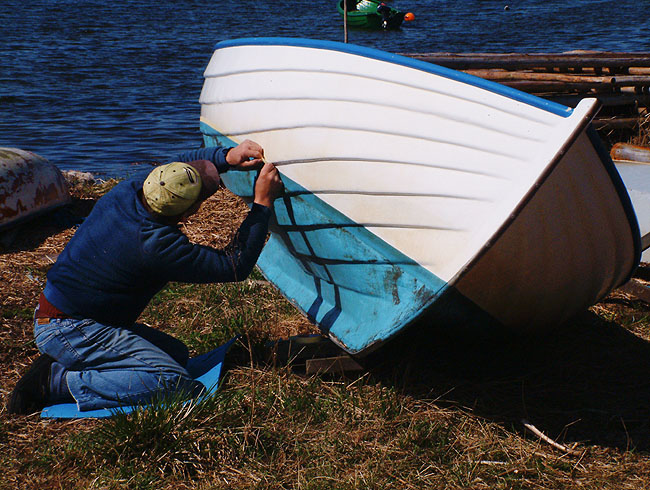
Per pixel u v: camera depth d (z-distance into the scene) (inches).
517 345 162.2
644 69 313.9
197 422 130.4
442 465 123.3
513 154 114.2
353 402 140.3
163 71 847.1
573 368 154.7
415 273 130.0
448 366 156.7
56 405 142.1
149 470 121.8
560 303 139.7
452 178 119.5
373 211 131.1
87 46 1074.7
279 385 145.7
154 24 1446.9
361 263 140.0
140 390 139.2
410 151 123.0
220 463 124.2
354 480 119.0
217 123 161.9
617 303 189.3
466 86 118.3
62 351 139.3
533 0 2191.2
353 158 129.6
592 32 1254.9
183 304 186.7
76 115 600.1
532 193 112.1
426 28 1378.0
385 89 125.2
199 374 152.5
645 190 205.2
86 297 138.0
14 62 892.0
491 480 119.7
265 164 145.0
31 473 121.9
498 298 132.6
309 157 136.3
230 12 1780.3
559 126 111.5
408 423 135.3
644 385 148.3
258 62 145.6
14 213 234.7
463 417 136.9
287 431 133.0
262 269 187.8
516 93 115.3
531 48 1036.5
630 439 130.3
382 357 157.9
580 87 293.6
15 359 160.6
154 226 133.9
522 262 126.2
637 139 297.3
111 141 510.9
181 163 135.6
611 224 131.4
